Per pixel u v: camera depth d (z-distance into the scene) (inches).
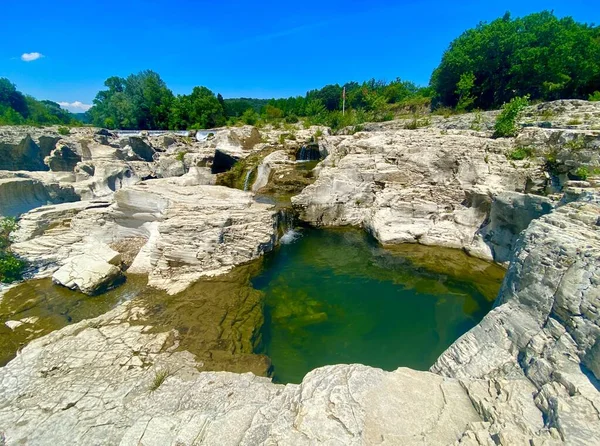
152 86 3211.1
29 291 582.6
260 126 1931.6
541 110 878.4
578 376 228.1
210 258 646.5
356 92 2578.7
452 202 757.3
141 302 536.1
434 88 1745.8
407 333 495.8
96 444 279.4
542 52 1212.5
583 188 472.1
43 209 780.0
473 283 608.4
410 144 842.2
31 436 290.2
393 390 254.8
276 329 503.8
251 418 261.3
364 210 898.1
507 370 285.9
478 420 227.0
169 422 275.4
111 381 360.5
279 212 811.4
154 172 1539.1
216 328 470.0
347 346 468.8
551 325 279.9
